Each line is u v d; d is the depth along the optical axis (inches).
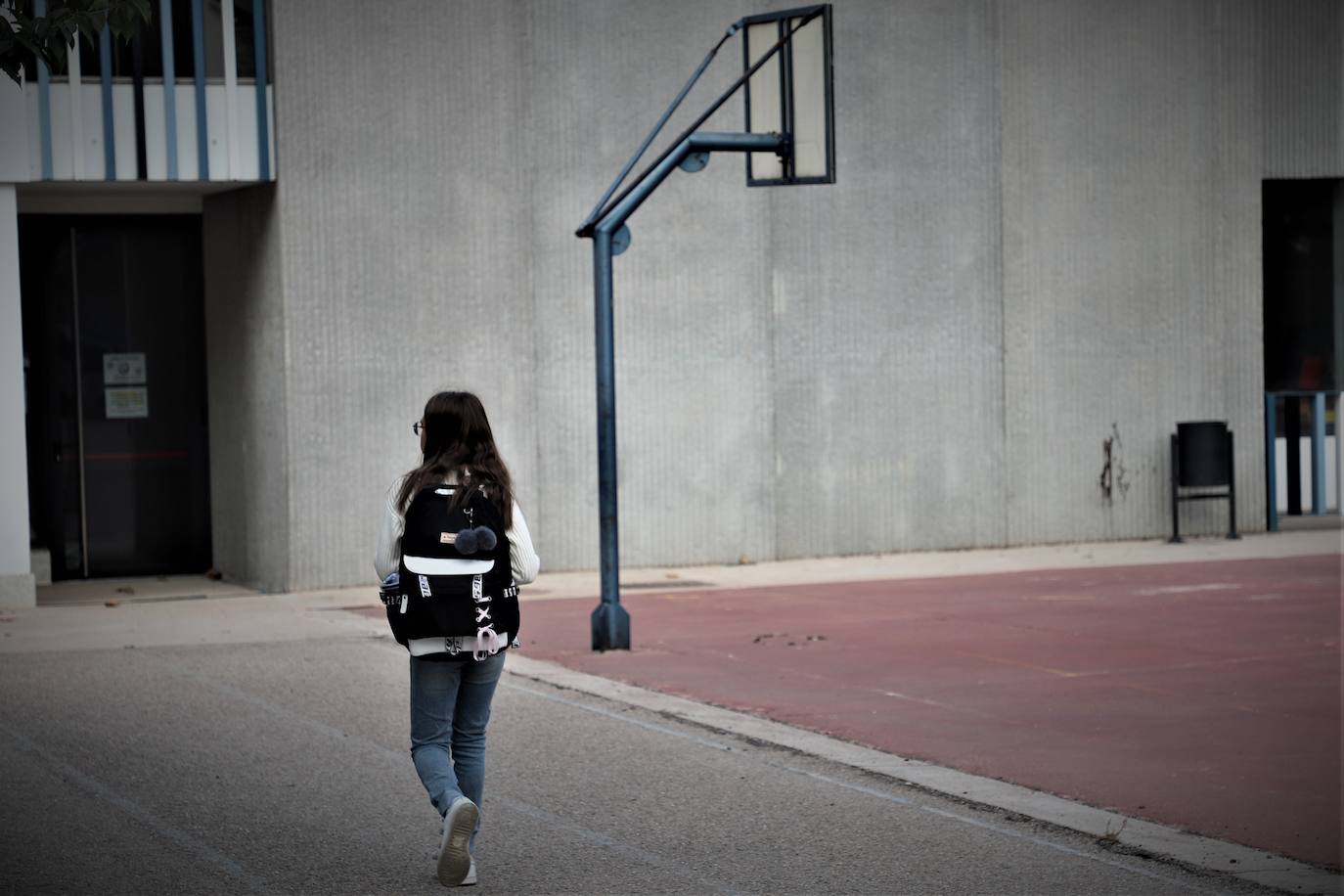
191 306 868.0
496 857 344.5
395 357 815.1
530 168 845.2
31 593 752.3
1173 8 969.5
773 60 615.2
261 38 787.4
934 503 928.9
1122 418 968.3
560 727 479.8
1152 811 378.0
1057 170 946.7
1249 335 994.7
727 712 498.3
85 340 850.1
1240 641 618.5
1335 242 1036.5
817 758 437.1
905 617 690.8
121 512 860.0
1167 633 639.1
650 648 621.3
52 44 430.9
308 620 705.0
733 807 386.3
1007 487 943.7
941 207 923.4
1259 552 918.4
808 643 628.4
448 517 313.7
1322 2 1004.6
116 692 538.3
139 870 334.3
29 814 379.9
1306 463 1045.8
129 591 813.9
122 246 855.1
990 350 936.3
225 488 853.2
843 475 911.7
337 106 799.1
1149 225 969.5
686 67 867.4
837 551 912.3
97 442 853.8
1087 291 956.6
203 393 870.4
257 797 395.5
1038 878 327.0
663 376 871.1
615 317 863.7
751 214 882.1
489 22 828.6
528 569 323.0
